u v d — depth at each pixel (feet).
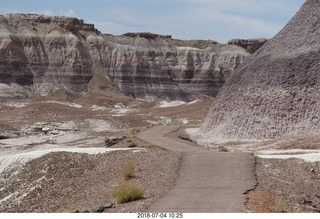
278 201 62.13
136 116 343.67
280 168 90.63
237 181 78.28
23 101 525.34
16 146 217.97
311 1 182.39
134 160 103.24
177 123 301.84
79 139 239.50
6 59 602.85
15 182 107.04
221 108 183.21
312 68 163.02
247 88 175.01
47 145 212.64
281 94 162.71
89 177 98.84
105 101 506.89
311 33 172.76
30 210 86.84
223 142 161.99
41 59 632.38
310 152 113.29
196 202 61.41
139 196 69.10
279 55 174.40
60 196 92.32
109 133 239.30
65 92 534.37
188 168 90.58
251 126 164.04
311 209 64.54
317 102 155.53
